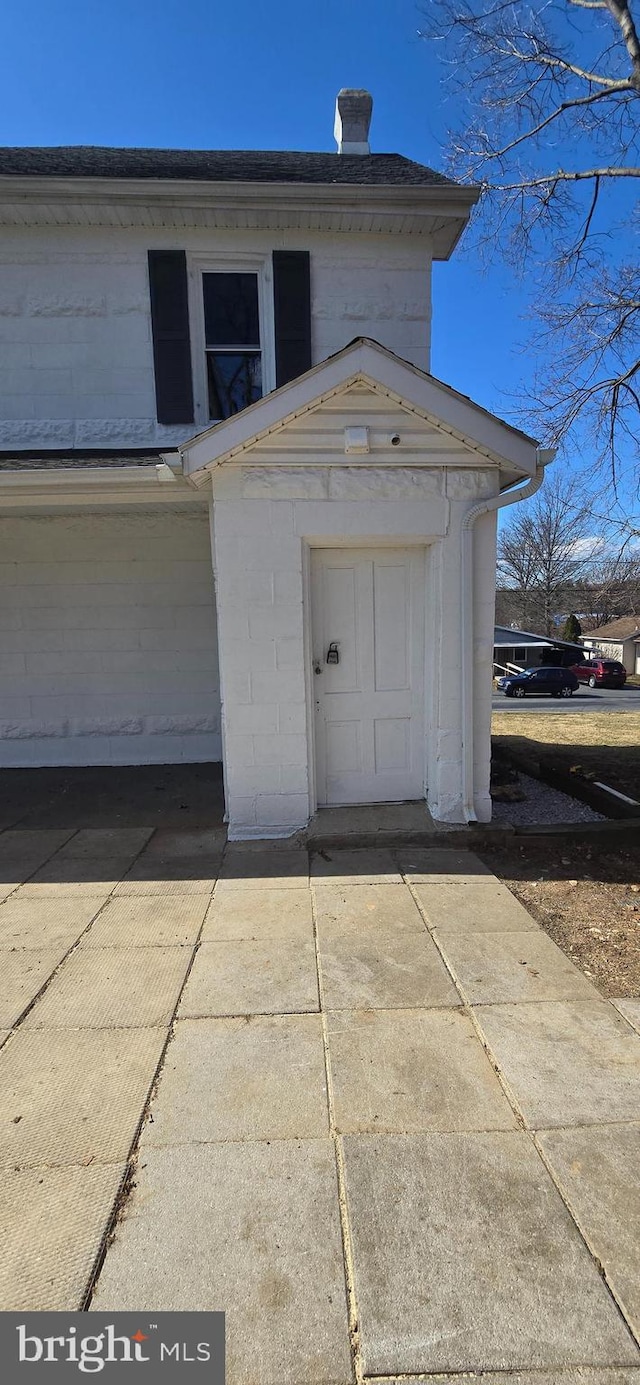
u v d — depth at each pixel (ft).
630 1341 4.98
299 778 15.81
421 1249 5.72
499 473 15.79
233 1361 4.89
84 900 12.94
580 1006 9.36
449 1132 7.03
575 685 98.48
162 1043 8.59
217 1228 5.93
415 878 13.89
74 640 23.73
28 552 23.22
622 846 15.81
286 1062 8.20
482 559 15.70
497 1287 5.38
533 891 13.29
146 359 21.81
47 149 26.04
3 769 23.77
